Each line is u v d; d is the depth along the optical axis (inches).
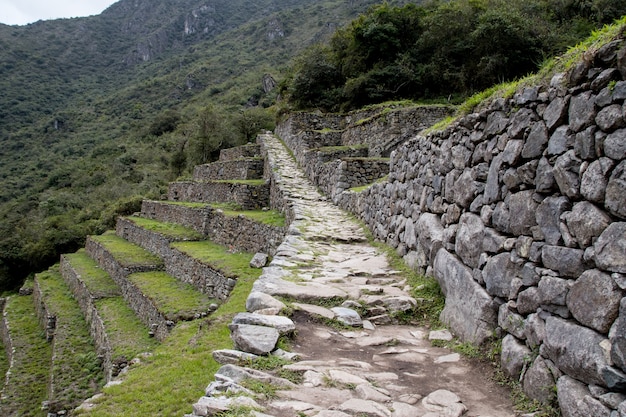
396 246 302.5
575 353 106.1
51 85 4320.9
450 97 792.9
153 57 5236.2
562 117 124.3
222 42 4571.9
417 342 174.4
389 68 888.3
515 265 142.1
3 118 3472.0
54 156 2655.0
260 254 464.4
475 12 824.9
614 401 93.7
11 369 511.2
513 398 125.7
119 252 723.4
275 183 667.4
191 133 1708.9
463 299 173.9
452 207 205.9
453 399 123.0
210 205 735.1
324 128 921.5
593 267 107.6
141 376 225.0
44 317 682.8
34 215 1692.9
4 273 1288.1
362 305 203.5
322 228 394.3
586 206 111.1
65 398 387.5
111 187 1803.6
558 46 708.7
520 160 144.7
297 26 4060.0
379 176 543.8
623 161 100.1
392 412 114.5
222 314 299.3
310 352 155.9
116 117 3356.3
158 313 421.1
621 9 732.0
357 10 3380.9
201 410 108.0
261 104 2207.2
